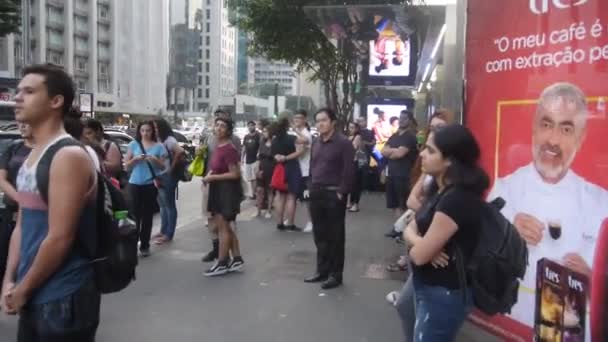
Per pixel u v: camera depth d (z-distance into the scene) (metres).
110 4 92.19
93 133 6.70
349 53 16.34
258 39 17.28
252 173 14.05
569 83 3.89
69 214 2.52
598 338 3.73
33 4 77.06
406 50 15.54
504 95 4.41
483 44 4.59
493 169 4.52
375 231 10.11
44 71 2.67
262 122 14.19
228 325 5.31
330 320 5.46
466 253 2.99
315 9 10.01
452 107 6.02
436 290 3.07
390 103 16.95
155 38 107.25
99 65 91.12
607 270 3.66
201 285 6.61
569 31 3.88
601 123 3.69
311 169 6.70
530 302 4.23
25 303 2.59
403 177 8.34
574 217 3.88
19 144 4.54
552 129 4.02
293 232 10.01
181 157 8.77
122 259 2.85
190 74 122.00
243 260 7.79
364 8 9.54
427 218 3.12
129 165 7.88
